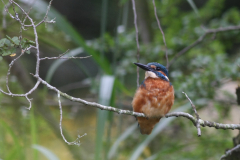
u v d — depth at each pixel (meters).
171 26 13.52
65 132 10.88
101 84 7.34
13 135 7.77
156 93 6.73
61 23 7.70
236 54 13.80
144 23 14.05
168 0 13.41
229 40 12.50
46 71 22.62
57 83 22.95
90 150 12.48
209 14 13.21
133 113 5.75
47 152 6.98
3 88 11.04
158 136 11.84
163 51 11.36
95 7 22.64
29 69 19.52
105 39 11.53
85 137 13.05
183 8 18.77
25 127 10.98
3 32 9.66
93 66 23.03
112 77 7.48
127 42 11.48
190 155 10.48
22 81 10.83
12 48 4.38
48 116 10.80
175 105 11.39
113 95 7.39
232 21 12.50
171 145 10.93
